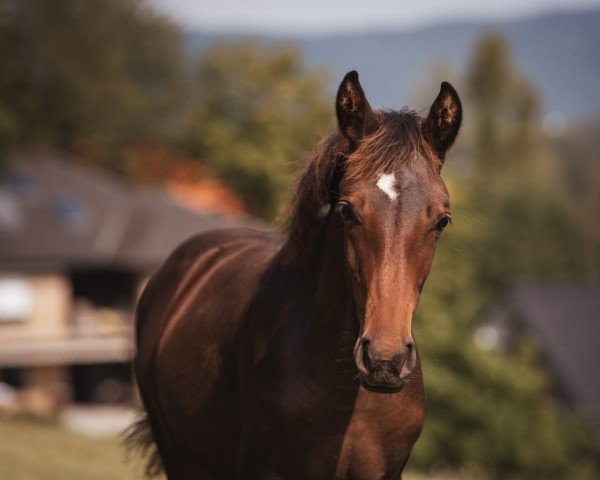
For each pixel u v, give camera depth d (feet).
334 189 12.91
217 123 127.24
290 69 126.93
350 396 12.75
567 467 66.49
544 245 168.76
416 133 12.19
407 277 11.46
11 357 103.30
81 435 62.13
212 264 16.99
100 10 148.46
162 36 151.84
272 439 13.24
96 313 108.06
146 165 138.10
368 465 12.99
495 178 185.16
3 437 53.42
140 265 105.81
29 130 136.46
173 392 15.76
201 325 15.46
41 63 139.95
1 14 139.85
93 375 111.55
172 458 16.98
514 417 65.31
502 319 105.50
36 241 105.70
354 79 12.42
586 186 240.32
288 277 13.89
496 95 229.86
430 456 63.93
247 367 13.73
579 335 94.79
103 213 110.73
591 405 85.66
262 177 121.08
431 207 11.67
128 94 141.79
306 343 13.03
